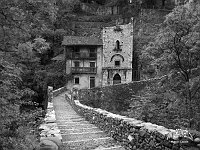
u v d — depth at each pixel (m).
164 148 4.78
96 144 7.44
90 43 44.34
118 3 61.25
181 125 12.18
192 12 12.12
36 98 35.00
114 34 45.16
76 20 56.41
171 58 12.31
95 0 68.00
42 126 7.22
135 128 6.29
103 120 9.70
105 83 44.66
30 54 5.79
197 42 11.18
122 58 45.09
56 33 48.91
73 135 8.82
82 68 44.12
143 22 50.94
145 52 13.75
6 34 5.28
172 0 60.56
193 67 12.22
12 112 5.52
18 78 5.71
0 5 4.96
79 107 15.89
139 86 27.44
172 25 12.13
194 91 11.98
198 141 4.31
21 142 5.40
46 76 38.81
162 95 15.06
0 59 5.20
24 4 5.14
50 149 5.16
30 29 5.60
